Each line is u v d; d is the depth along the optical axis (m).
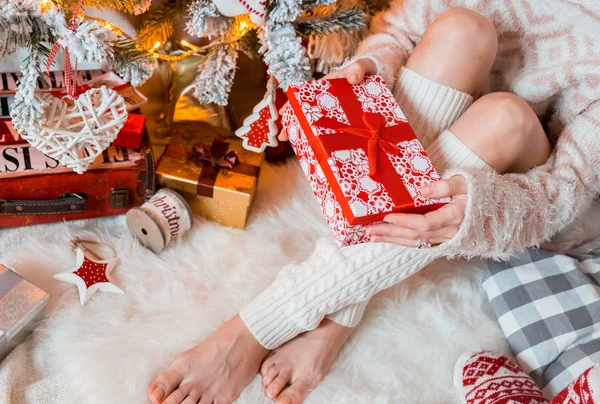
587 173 0.99
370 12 1.26
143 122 1.15
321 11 1.16
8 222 1.12
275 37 1.02
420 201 0.83
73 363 0.96
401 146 0.89
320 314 0.98
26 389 0.94
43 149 0.99
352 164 0.84
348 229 0.82
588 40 1.00
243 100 1.42
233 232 1.21
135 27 1.31
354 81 0.94
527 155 1.00
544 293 1.08
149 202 1.13
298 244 1.21
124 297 1.07
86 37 0.90
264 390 0.99
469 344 1.07
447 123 1.01
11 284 0.97
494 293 1.11
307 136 0.89
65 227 1.16
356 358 1.04
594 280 1.12
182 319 1.03
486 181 0.86
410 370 1.02
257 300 1.01
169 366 0.96
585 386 0.75
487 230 0.90
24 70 0.94
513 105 0.95
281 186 1.31
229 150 1.25
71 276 1.06
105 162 1.09
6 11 0.88
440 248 0.88
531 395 0.94
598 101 1.02
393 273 0.95
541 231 0.98
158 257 1.14
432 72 0.99
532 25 1.04
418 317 1.10
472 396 0.96
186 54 1.10
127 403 0.93
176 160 1.19
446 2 1.07
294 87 0.92
